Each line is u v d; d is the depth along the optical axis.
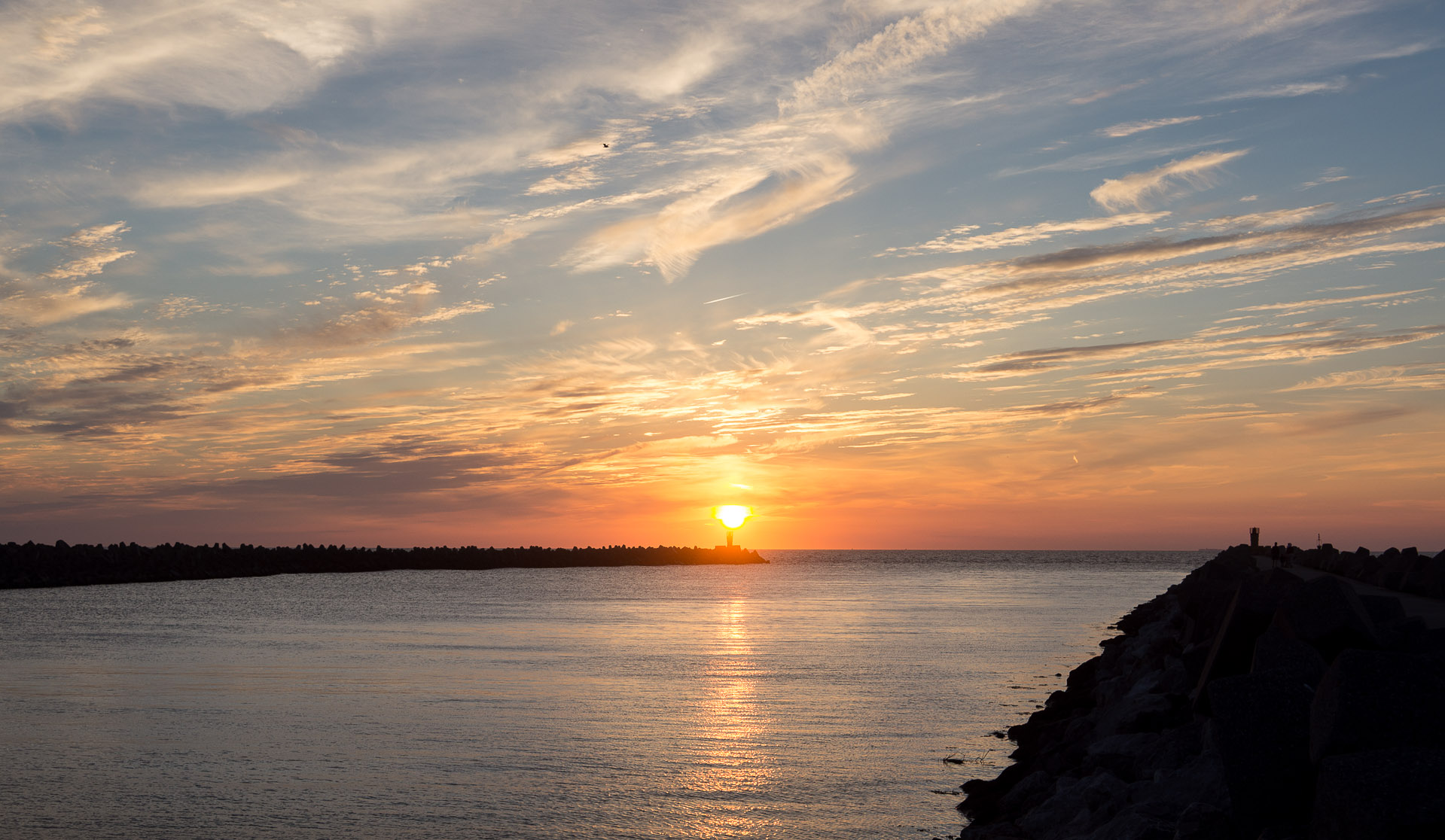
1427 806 7.00
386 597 82.50
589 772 18.95
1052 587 109.06
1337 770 7.45
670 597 86.50
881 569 197.75
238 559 119.44
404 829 15.50
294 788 17.66
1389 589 34.66
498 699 26.91
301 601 74.12
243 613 60.03
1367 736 8.15
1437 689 8.19
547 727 23.09
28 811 16.23
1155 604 44.47
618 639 45.22
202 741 21.25
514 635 47.12
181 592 83.62
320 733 22.14
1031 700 28.56
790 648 41.72
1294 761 8.84
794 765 19.81
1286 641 10.32
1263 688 9.27
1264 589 13.39
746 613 65.19
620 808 16.73
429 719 23.94
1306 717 9.00
